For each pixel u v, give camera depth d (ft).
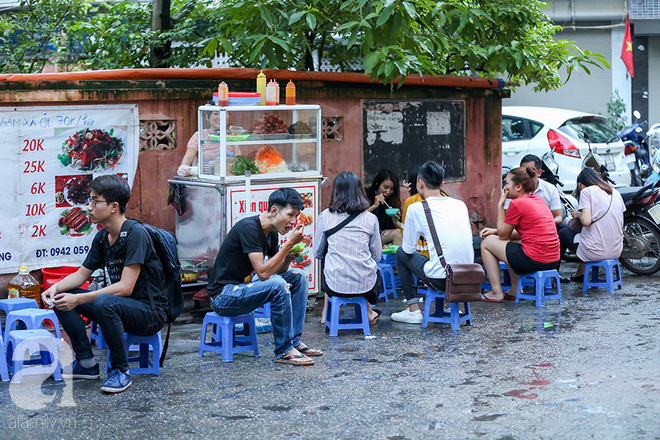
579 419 14.05
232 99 22.20
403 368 17.56
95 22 32.37
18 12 33.68
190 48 30.81
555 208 26.78
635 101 55.26
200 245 22.91
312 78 25.67
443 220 21.01
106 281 18.40
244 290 17.84
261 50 24.38
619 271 26.32
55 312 16.81
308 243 23.25
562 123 39.65
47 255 22.93
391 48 23.71
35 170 22.54
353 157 27.32
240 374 17.30
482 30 27.84
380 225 26.53
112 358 16.24
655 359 17.72
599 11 53.57
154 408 15.08
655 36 54.95
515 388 15.89
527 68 28.04
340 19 25.82
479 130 30.32
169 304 17.01
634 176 43.21
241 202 21.95
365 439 13.41
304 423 14.20
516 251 23.75
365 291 20.53
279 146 22.91
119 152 23.59
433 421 14.16
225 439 13.51
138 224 16.49
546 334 20.27
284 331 17.99
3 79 21.74
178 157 24.47
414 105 28.48
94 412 14.88
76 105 22.89
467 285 20.53
